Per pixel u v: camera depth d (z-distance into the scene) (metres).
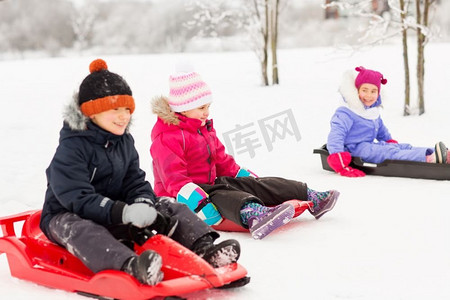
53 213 2.99
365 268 3.10
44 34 36.16
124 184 3.21
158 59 17.30
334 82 11.62
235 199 3.67
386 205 4.39
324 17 30.95
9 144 6.89
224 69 14.21
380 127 6.04
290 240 3.65
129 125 3.19
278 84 11.66
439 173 5.19
